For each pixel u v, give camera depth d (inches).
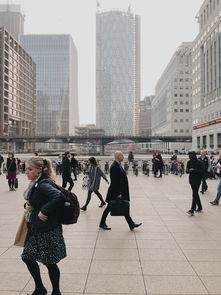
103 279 170.4
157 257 207.3
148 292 153.9
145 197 487.5
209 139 3174.2
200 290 156.4
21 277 173.6
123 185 278.5
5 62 5123.0
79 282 166.4
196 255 211.6
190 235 264.1
